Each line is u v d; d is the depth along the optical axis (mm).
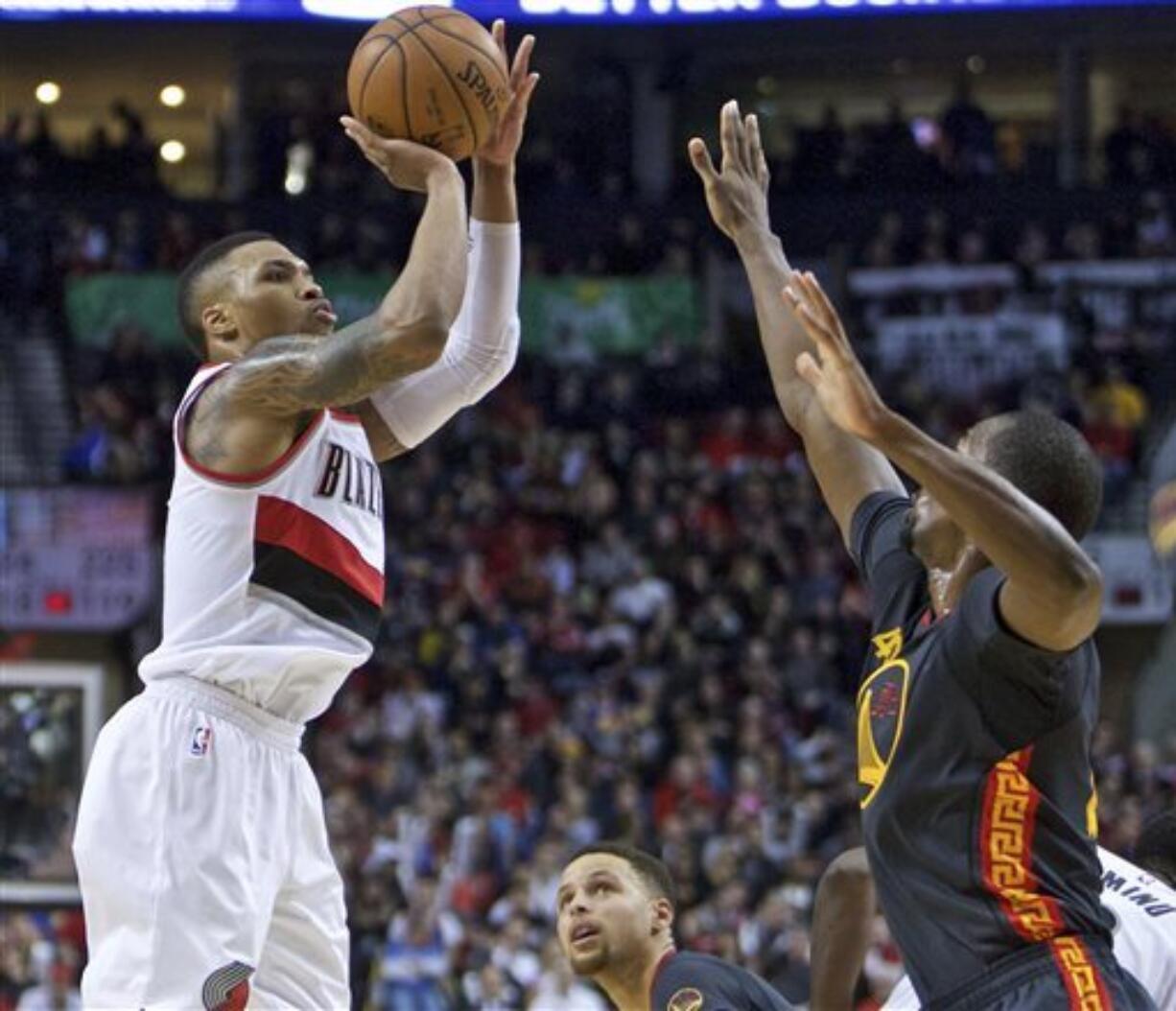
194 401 6848
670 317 36562
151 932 6684
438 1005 21781
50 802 23578
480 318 7504
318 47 42312
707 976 8109
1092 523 5711
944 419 34188
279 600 6812
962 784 5484
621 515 32719
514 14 35125
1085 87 41531
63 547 30812
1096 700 5715
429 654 29406
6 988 22000
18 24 41531
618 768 26094
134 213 38906
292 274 7117
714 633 29719
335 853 23656
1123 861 7535
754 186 7105
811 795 25312
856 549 6219
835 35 41375
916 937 5559
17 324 37062
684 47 41219
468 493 32906
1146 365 35219
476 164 7535
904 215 38469
